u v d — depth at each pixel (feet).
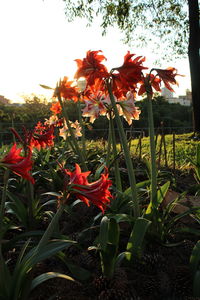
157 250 7.01
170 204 7.76
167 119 71.87
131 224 6.97
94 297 5.71
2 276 4.72
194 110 38.58
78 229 8.37
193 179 13.38
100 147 20.65
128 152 6.93
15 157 4.32
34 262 4.66
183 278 5.98
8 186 10.78
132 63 6.28
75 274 5.92
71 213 8.49
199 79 38.34
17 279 4.73
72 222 8.63
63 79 9.22
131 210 7.83
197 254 5.95
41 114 63.62
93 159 15.16
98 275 6.27
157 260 6.54
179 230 7.25
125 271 6.41
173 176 12.76
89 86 6.84
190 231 7.04
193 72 38.42
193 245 7.20
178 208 8.89
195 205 8.87
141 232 5.95
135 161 15.05
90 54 6.49
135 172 12.74
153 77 7.18
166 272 6.39
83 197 4.67
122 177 12.10
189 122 76.79
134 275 6.33
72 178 4.65
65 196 4.59
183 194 7.92
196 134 34.42
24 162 4.27
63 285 6.00
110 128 9.63
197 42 38.29
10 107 65.21
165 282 6.00
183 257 6.93
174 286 5.95
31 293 5.82
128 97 8.24
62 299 5.59
